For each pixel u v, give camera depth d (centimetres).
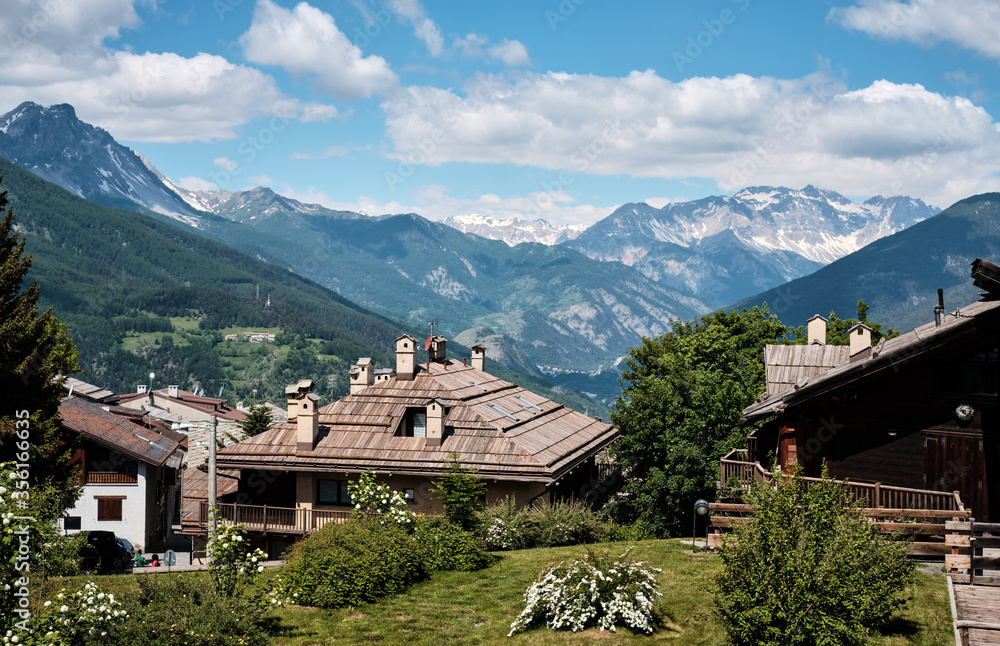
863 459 2459
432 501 3662
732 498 2544
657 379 3825
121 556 4391
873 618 1573
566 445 4141
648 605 1820
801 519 1583
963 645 1524
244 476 4022
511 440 3734
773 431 3528
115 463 5797
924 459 2389
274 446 3859
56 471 3456
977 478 2336
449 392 4003
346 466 3700
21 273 3391
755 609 1511
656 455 3703
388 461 3681
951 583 1845
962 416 2331
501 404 4253
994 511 2333
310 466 3731
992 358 2336
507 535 2988
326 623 1992
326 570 2177
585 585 1883
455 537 2503
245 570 1961
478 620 1995
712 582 1989
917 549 1983
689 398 3706
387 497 2778
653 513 3662
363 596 2161
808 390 2494
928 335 2322
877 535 1625
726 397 3703
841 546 1552
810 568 1509
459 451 3697
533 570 2406
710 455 3581
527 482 3547
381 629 1941
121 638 1633
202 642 1677
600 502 4622
